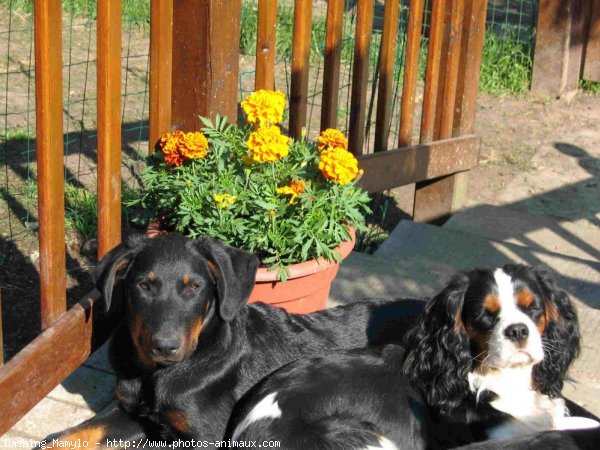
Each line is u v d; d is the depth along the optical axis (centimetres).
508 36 340
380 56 197
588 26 318
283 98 146
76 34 319
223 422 126
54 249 132
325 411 120
